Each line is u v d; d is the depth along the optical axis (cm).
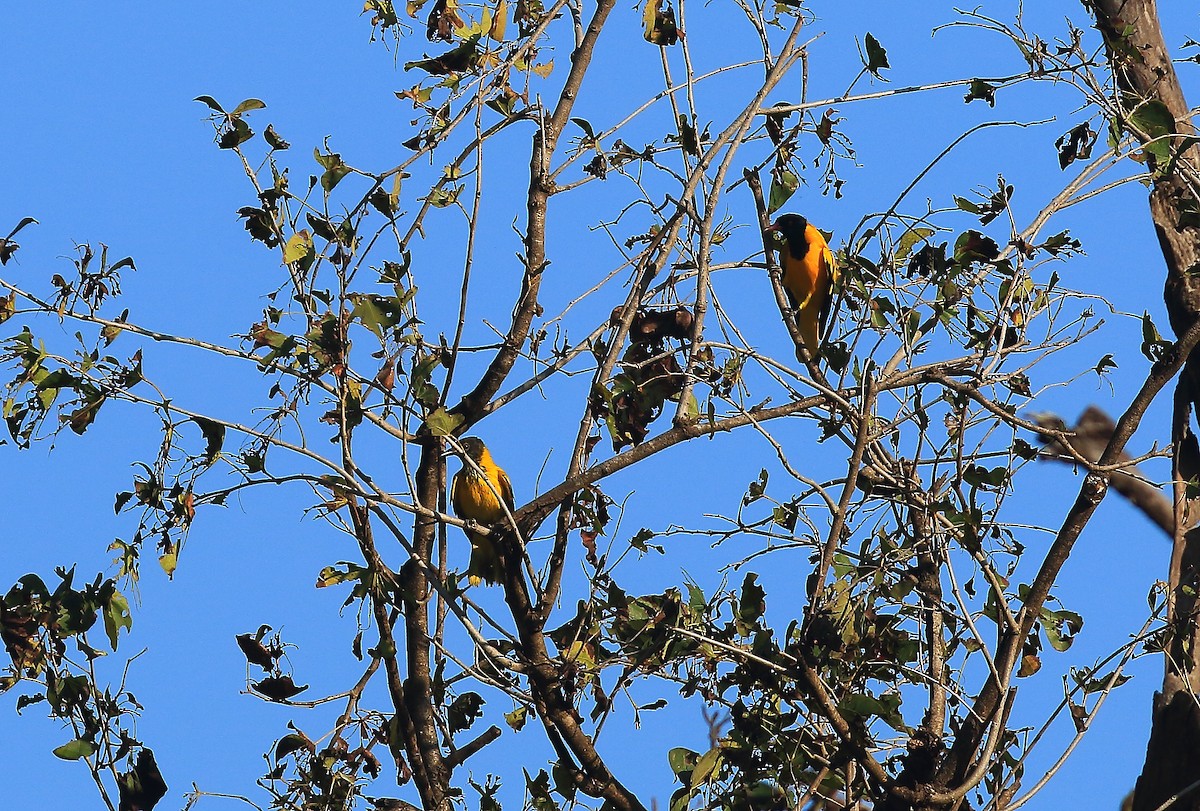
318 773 1504
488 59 1518
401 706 1516
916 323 1462
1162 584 1466
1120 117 1512
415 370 1400
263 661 1482
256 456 1398
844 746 1435
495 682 1496
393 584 1482
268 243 1388
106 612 1396
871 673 1507
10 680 1392
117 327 1381
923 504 1491
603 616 1467
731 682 1477
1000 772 1480
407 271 1394
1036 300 1483
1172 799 1463
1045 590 1483
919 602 1531
